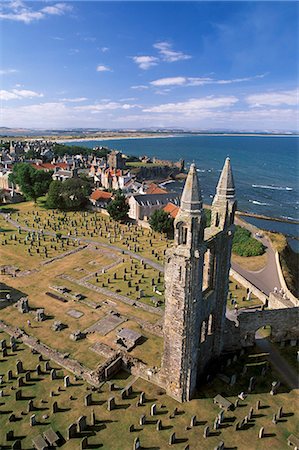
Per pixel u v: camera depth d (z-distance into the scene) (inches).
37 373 1806.1
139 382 1761.8
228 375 1824.6
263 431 1456.7
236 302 2657.5
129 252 3622.0
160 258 3472.0
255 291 2807.6
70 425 1421.0
